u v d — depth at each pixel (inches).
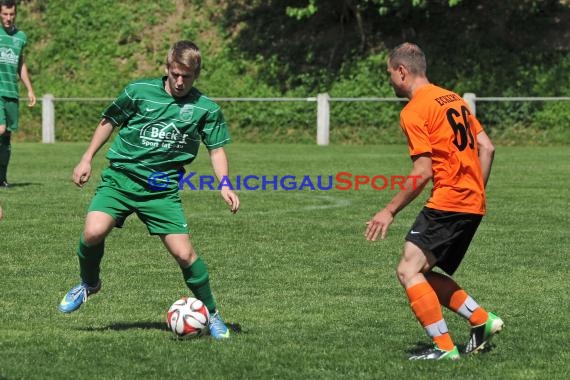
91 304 779.4
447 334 611.2
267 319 732.7
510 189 1685.5
